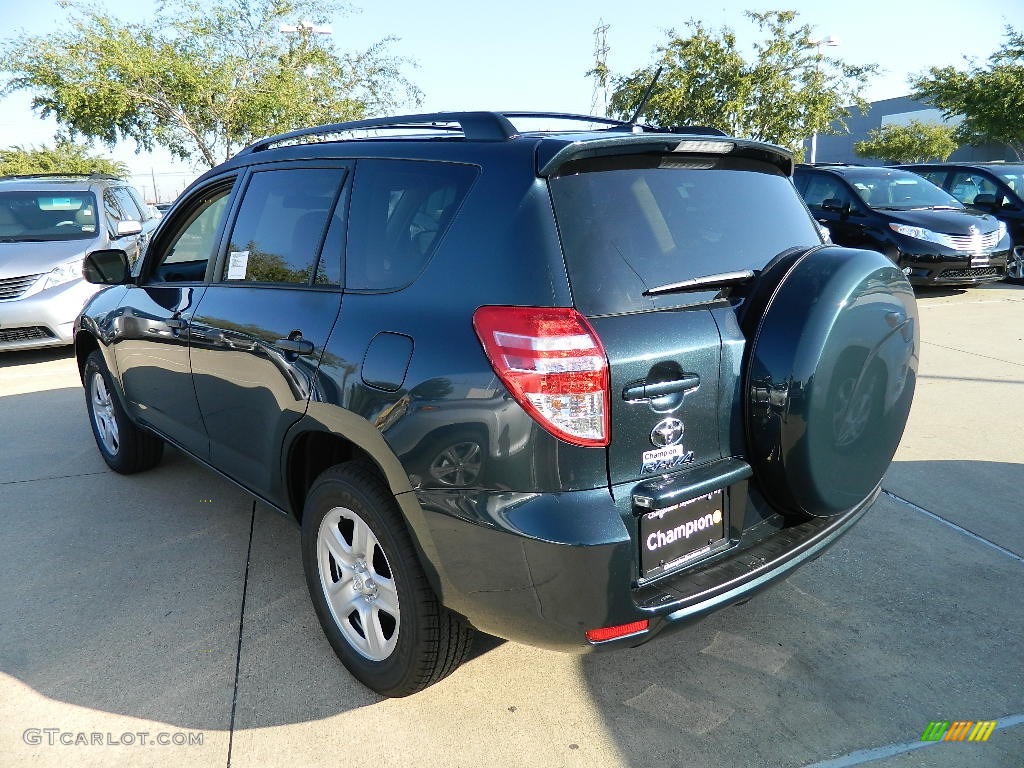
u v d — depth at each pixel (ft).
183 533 12.15
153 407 12.39
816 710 8.03
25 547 11.73
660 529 6.69
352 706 8.20
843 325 7.13
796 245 8.36
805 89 67.21
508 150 7.04
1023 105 73.51
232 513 12.87
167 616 9.86
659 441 6.63
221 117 56.24
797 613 9.76
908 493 13.14
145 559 11.34
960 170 39.47
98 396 14.65
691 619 6.77
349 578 8.32
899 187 33.96
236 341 9.48
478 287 6.73
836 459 7.48
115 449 14.57
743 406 7.20
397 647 7.77
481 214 6.93
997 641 9.10
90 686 8.54
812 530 7.86
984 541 11.46
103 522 12.56
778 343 7.04
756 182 8.41
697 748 7.53
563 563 6.29
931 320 27.45
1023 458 14.56
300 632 9.51
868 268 7.44
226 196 10.75
